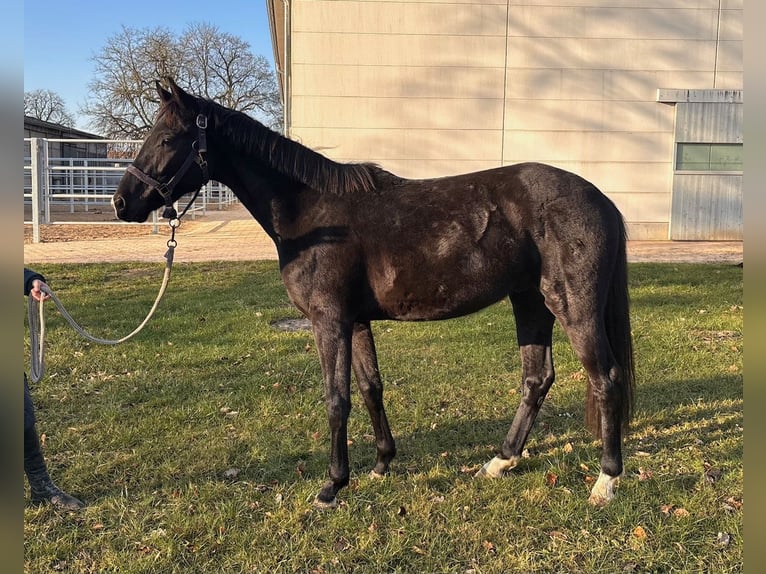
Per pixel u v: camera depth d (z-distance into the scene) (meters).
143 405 4.35
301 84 12.78
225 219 19.36
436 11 12.68
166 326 6.45
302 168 3.07
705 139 13.28
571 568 2.56
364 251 2.97
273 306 7.44
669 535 2.75
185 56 39.09
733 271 9.45
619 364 3.06
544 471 3.38
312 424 4.05
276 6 15.56
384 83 12.85
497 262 2.91
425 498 3.11
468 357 5.46
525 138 13.16
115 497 3.12
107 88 36.22
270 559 2.63
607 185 13.46
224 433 3.91
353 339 3.27
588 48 12.97
